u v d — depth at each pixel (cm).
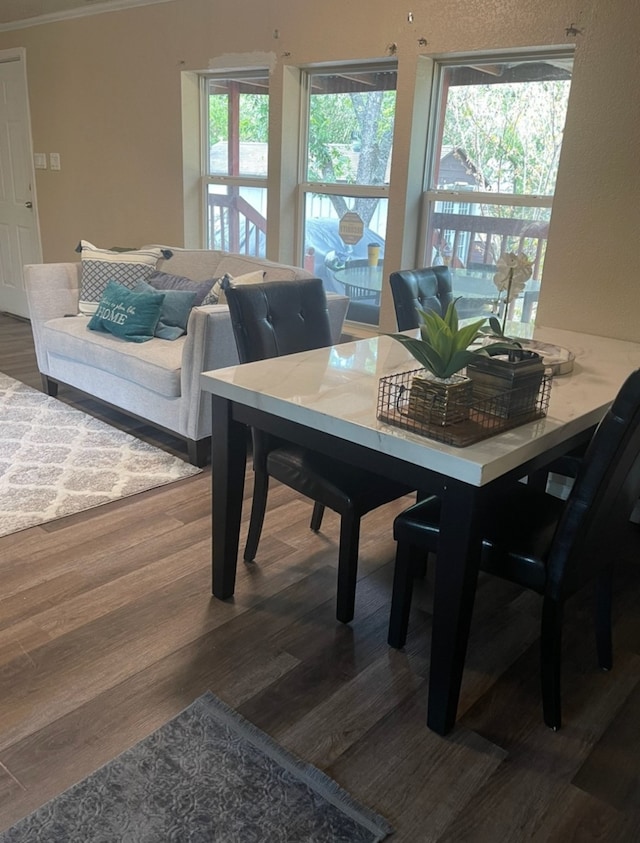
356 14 343
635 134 265
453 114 343
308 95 395
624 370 220
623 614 222
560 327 303
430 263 366
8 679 179
